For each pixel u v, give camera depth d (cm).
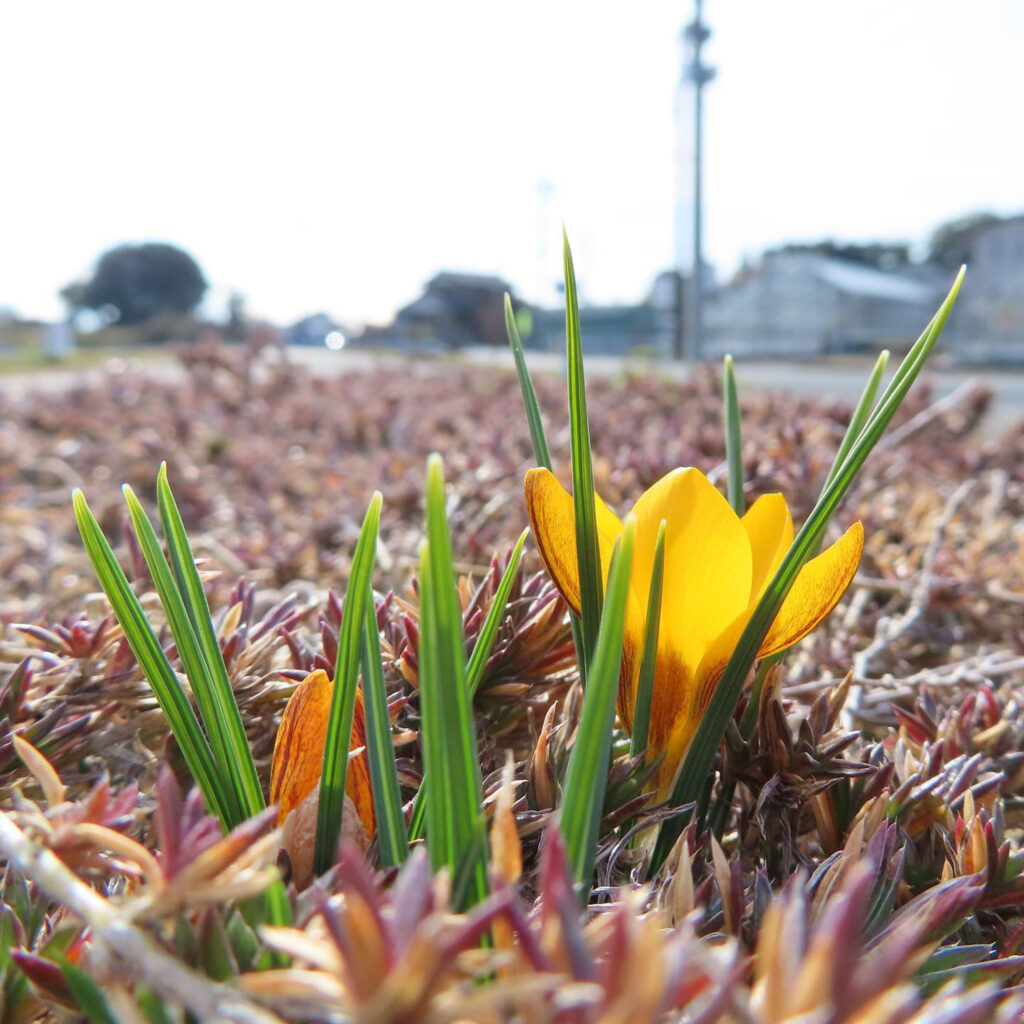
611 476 37
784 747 14
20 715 15
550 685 16
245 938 8
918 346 11
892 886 11
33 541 42
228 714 11
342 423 79
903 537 36
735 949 7
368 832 12
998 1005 9
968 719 17
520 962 7
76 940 9
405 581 31
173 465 59
